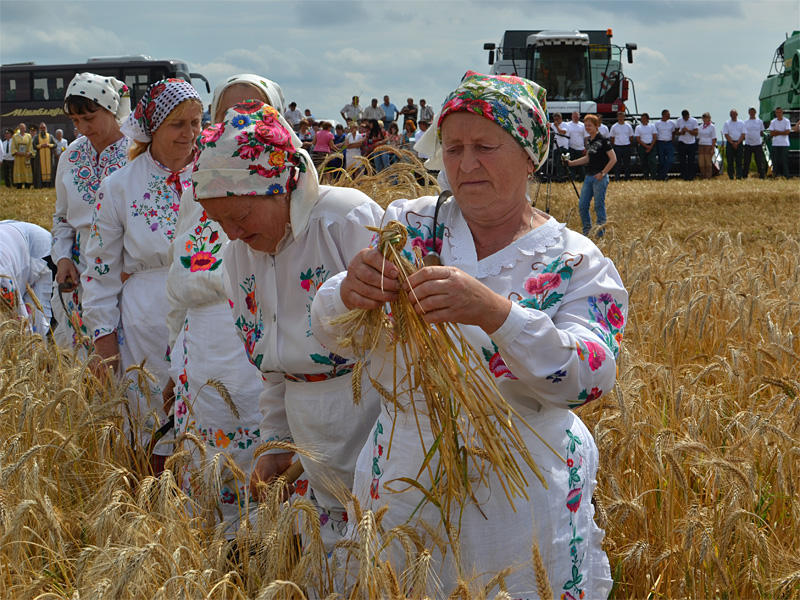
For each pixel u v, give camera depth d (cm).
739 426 420
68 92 567
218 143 298
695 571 346
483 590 229
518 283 257
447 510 251
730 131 2812
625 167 2747
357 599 253
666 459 373
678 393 458
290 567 296
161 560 285
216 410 405
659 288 703
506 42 2928
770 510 401
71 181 587
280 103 426
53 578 320
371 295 238
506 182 251
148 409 473
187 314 421
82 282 507
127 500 335
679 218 1791
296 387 337
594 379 242
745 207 1938
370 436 298
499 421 241
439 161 287
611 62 2758
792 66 2950
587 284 255
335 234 319
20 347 536
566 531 259
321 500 346
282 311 326
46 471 389
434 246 268
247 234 309
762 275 760
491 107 244
